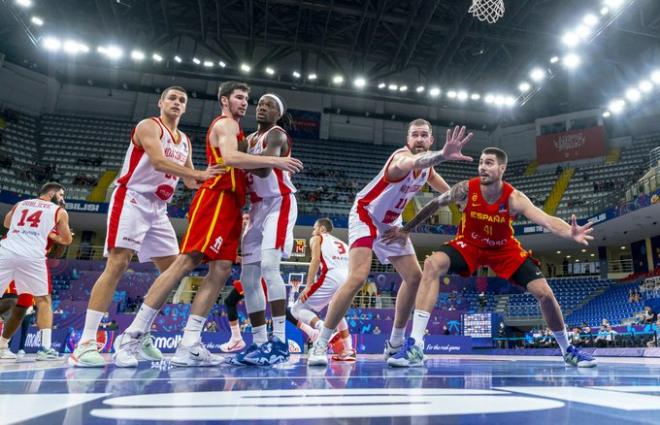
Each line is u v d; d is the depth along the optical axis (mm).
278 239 3201
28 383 1728
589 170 23969
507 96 25750
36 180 21031
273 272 3158
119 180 3178
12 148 21750
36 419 938
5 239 4555
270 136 3072
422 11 20422
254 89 26734
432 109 28625
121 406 1135
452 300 18984
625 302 17609
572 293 20516
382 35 23297
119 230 3043
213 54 25094
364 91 26234
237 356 3113
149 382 1801
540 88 23953
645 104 23328
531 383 1917
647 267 20016
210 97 26375
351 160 26344
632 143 24547
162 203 3389
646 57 21203
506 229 3443
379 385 1758
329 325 3338
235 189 3086
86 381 1824
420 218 3707
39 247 4578
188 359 2984
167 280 2889
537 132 26750
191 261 2961
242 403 1205
